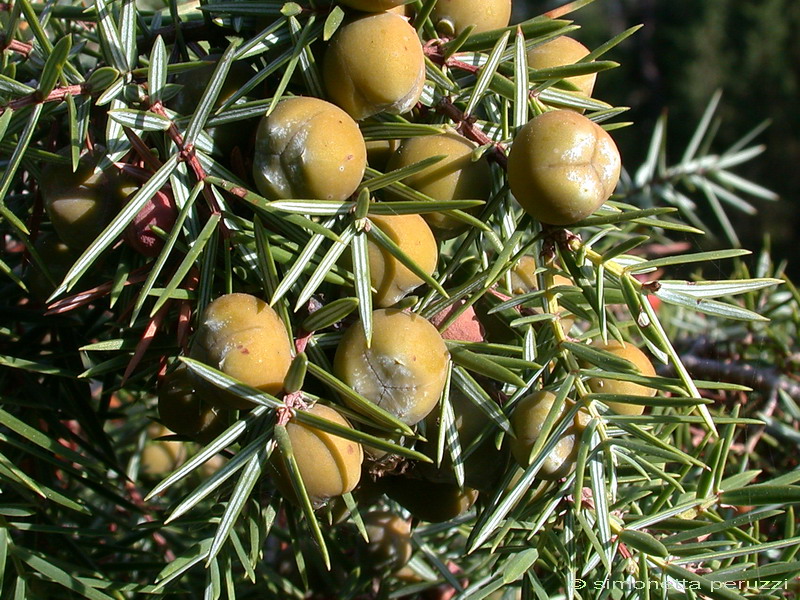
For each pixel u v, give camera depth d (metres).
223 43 0.18
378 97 0.15
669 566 0.16
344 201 0.15
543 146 0.15
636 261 0.16
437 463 0.15
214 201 0.15
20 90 0.15
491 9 0.17
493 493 0.16
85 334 0.19
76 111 0.16
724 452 0.17
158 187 0.15
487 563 0.20
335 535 0.22
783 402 0.24
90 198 0.16
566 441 0.16
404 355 0.15
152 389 0.18
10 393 0.19
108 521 0.22
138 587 0.17
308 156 0.15
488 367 0.15
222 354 0.15
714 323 0.26
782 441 0.24
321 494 0.15
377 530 0.21
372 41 0.15
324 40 0.15
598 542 0.16
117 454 0.26
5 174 0.15
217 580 0.16
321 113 0.15
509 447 0.16
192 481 0.25
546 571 0.20
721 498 0.17
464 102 0.17
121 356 0.17
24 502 0.17
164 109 0.15
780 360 0.24
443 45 0.17
